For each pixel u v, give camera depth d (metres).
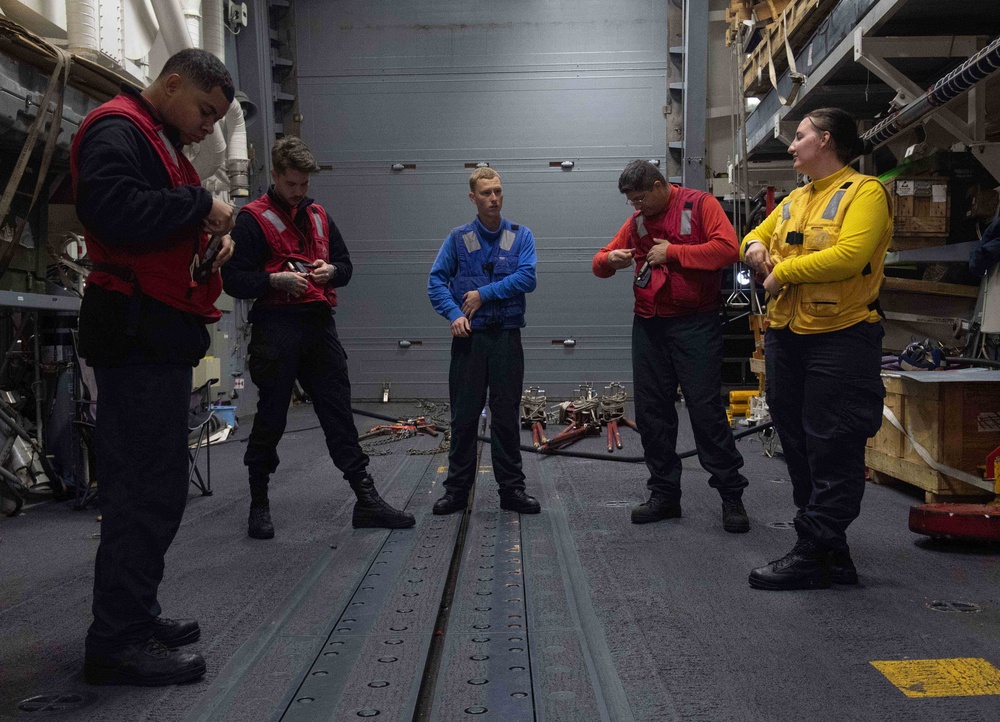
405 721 1.81
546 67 9.23
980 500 3.85
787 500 4.21
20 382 4.64
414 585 2.82
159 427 2.04
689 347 3.57
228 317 8.17
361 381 9.49
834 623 2.41
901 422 4.19
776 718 1.82
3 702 1.96
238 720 1.84
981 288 4.99
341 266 3.64
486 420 6.79
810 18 6.03
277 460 3.55
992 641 2.25
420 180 9.36
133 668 2.03
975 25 5.28
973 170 5.20
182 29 5.36
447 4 9.25
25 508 4.29
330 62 9.34
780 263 2.74
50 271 4.87
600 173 9.27
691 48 8.95
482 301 3.75
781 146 7.90
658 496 3.78
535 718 1.83
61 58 3.84
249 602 2.66
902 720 1.80
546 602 2.63
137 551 2.04
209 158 6.60
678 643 2.27
